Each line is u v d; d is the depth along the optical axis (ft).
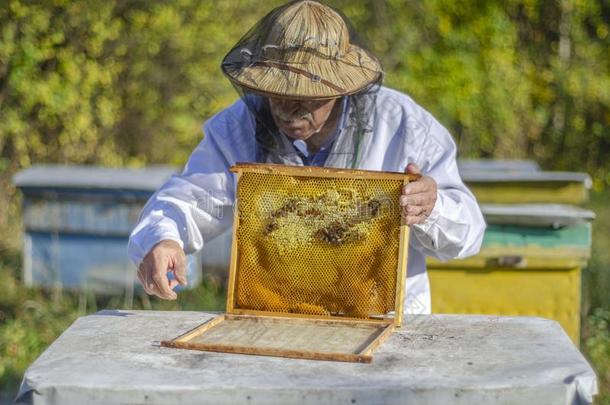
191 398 6.30
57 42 25.09
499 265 14.30
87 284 19.51
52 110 25.34
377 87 8.73
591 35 35.09
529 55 34.47
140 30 26.53
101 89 26.58
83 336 7.72
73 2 25.16
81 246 19.45
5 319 18.80
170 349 7.29
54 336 17.88
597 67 34.73
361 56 8.63
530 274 14.38
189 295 19.57
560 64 34.42
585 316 19.22
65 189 19.24
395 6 31.96
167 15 26.40
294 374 6.60
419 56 31.89
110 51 26.37
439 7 31.91
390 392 6.24
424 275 9.66
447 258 9.16
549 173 15.84
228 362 6.93
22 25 24.73
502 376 6.51
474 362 6.89
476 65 32.24
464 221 8.80
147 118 27.61
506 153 33.86
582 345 17.94
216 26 27.35
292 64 8.25
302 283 8.05
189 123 27.61
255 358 7.03
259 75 8.27
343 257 7.90
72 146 26.81
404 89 31.63
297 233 7.94
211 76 27.58
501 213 14.14
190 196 9.25
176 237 8.69
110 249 19.25
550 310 14.43
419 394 6.25
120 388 6.32
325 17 8.51
